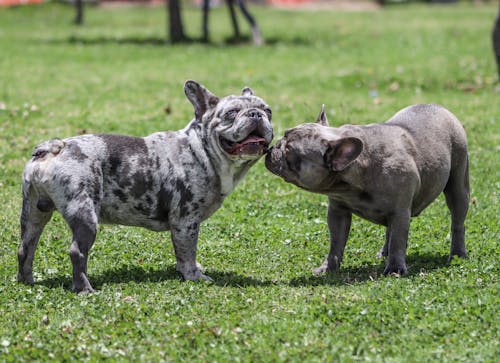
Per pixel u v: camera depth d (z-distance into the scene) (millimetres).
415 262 11859
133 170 10703
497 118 22156
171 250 12578
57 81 28859
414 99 25219
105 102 24484
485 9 64250
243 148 10445
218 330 8953
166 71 31781
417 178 11062
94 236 10375
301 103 24469
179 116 22312
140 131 20297
